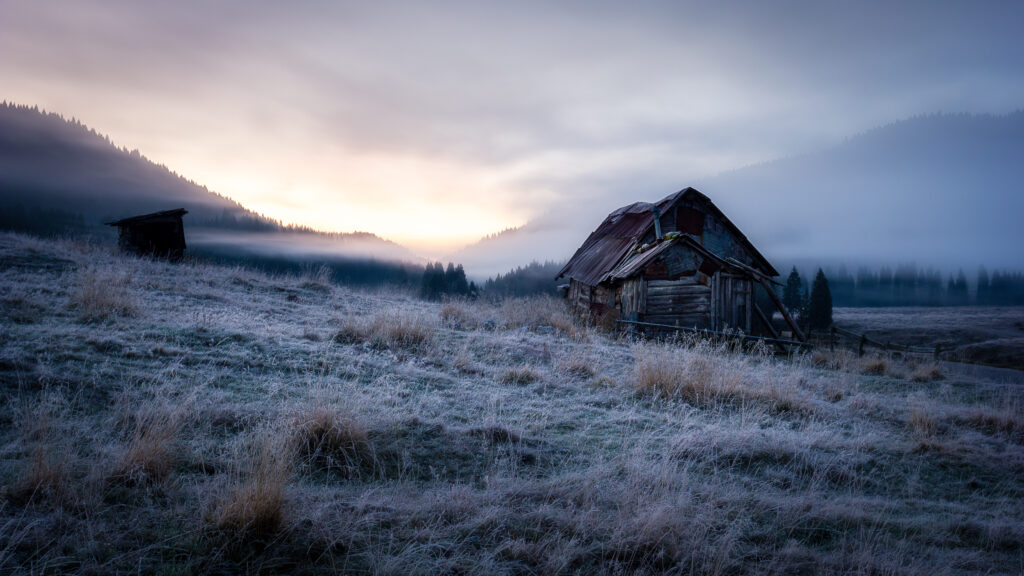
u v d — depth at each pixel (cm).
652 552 393
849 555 423
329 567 331
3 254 1467
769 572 389
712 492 511
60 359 653
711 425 732
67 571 293
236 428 546
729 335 1730
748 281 1861
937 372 1553
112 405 551
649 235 2133
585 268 2270
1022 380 1808
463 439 598
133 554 314
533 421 696
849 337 2959
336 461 502
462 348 1048
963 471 702
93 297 1000
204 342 839
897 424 902
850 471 634
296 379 734
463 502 436
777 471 616
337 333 1028
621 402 838
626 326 1767
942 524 515
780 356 1722
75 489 371
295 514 380
